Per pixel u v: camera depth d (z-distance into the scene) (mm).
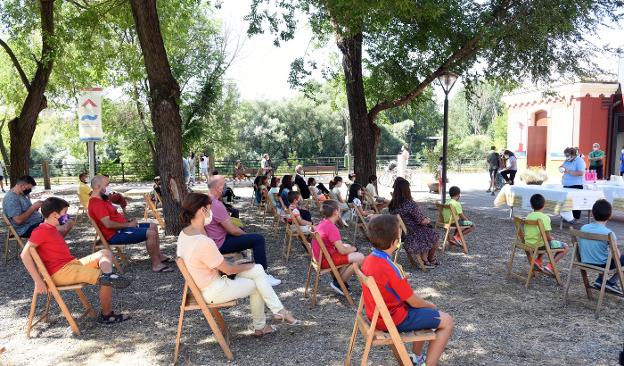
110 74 19906
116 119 28719
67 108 21688
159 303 5547
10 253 8273
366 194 9695
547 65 11117
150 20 8648
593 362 3973
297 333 4633
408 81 12273
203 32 26109
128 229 6699
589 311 5168
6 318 5160
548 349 4227
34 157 41594
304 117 46094
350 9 8539
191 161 24172
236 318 5070
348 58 12719
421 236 6797
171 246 8375
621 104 18812
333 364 3992
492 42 10094
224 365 3990
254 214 12594
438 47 11875
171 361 4078
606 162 19438
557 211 9484
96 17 11594
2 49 18422
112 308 5391
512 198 10898
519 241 6414
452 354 4137
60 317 5148
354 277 6539
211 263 4035
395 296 3424
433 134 56344
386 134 50719
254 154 44188
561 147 20266
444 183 11484
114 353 4250
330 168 27062
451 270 6887
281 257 7824
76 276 4645
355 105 12914
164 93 8969
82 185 11219
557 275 6047
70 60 15148
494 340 4418
